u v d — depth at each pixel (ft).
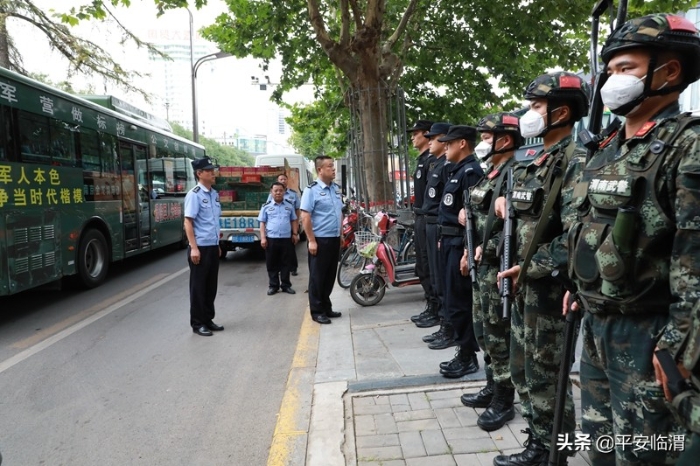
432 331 16.21
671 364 4.45
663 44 5.02
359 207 26.89
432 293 16.62
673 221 4.73
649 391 5.03
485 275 9.52
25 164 20.15
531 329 7.68
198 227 17.39
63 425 11.11
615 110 5.44
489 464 8.52
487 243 9.32
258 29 33.37
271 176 35.04
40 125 21.22
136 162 31.24
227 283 27.22
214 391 12.76
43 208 21.26
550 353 7.58
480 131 9.87
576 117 7.82
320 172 18.21
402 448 9.14
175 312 20.83
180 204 39.75
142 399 12.36
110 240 27.53
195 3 27.09
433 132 14.28
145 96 44.39
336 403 11.17
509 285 7.97
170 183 37.50
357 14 26.40
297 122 47.11
